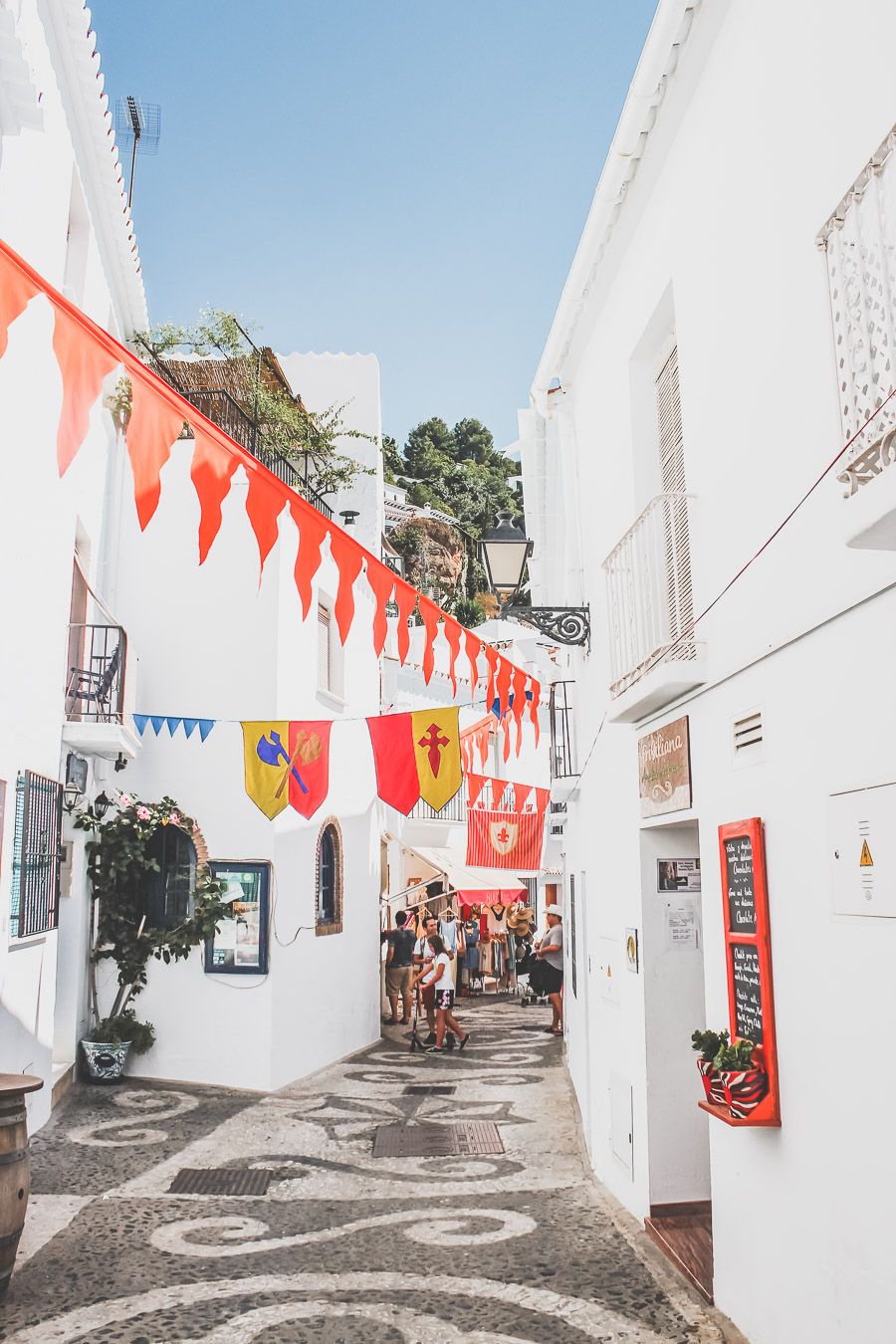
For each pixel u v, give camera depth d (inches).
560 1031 628.1
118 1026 455.5
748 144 197.2
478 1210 281.7
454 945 792.3
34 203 309.3
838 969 153.2
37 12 304.5
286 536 502.3
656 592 244.4
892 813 138.8
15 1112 214.7
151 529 506.3
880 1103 139.9
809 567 165.2
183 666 493.4
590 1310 206.1
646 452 288.7
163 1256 242.1
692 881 269.0
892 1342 134.9
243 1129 378.3
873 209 137.1
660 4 210.7
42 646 342.6
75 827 436.5
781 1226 171.0
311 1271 231.9
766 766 183.2
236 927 467.8
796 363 173.3
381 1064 525.7
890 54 141.9
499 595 347.9
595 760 343.9
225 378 663.8
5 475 295.3
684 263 239.6
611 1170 300.7
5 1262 211.3
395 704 818.8
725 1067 177.8
